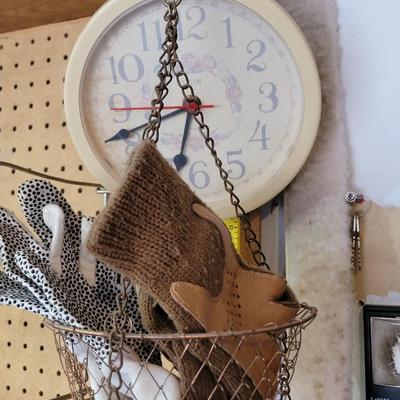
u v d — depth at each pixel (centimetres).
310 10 66
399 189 63
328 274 64
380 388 60
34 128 79
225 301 49
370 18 65
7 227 54
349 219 64
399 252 63
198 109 57
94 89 66
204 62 64
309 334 64
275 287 51
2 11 77
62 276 52
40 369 76
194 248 46
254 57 63
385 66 64
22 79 81
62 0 74
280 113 63
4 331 78
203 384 47
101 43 66
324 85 65
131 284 53
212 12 64
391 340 60
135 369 47
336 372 63
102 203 75
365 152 65
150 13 64
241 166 64
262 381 49
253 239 60
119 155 66
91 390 53
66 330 48
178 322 44
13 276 51
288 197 66
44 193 56
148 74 65
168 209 46
